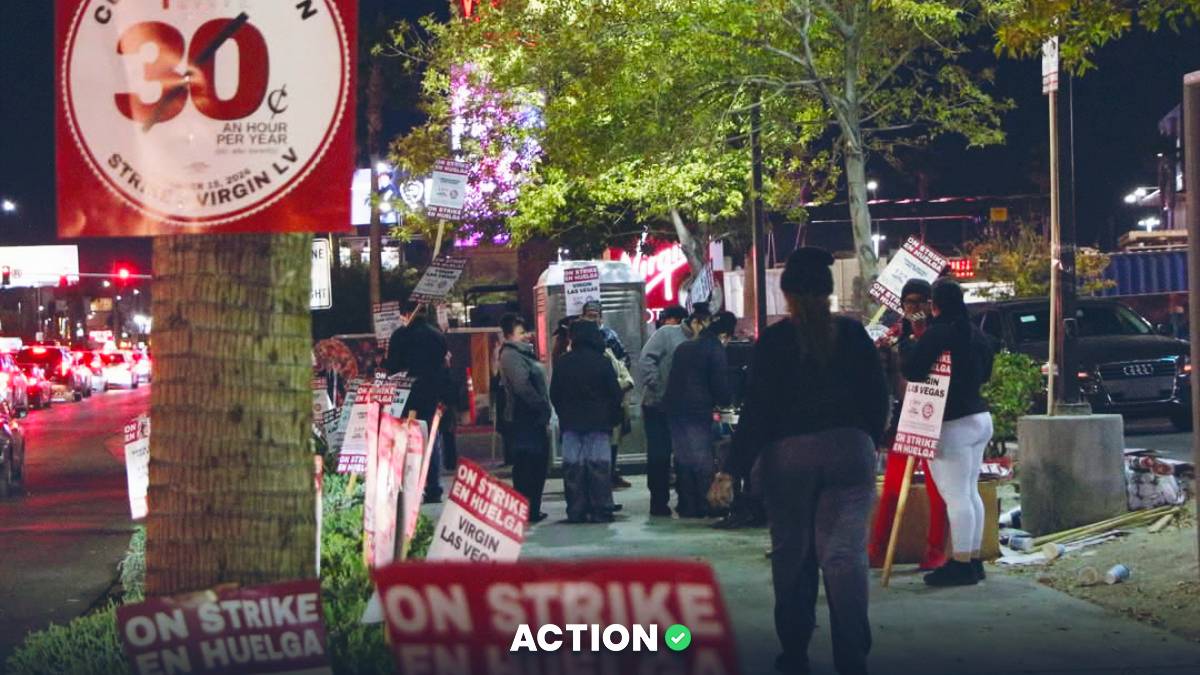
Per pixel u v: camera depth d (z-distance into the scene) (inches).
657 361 571.2
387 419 298.2
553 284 762.8
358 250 1951.3
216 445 219.9
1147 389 802.8
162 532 221.6
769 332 279.3
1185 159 347.6
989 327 854.5
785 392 277.0
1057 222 474.6
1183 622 328.2
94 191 211.8
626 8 748.0
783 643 285.3
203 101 210.8
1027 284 1273.4
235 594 176.7
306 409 226.8
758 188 813.9
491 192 1138.7
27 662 263.4
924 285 406.3
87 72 211.5
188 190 211.0
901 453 369.4
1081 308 863.1
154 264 224.4
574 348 555.2
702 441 550.0
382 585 148.6
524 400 561.9
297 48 210.7
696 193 1147.3
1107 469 446.0
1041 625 331.3
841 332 276.5
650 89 746.8
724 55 733.9
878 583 386.3
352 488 458.9
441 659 148.6
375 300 1407.5
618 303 759.7
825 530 274.4
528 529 541.0
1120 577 371.9
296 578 223.0
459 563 148.3
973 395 371.6
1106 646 308.8
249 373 220.7
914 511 408.2
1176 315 1604.3
